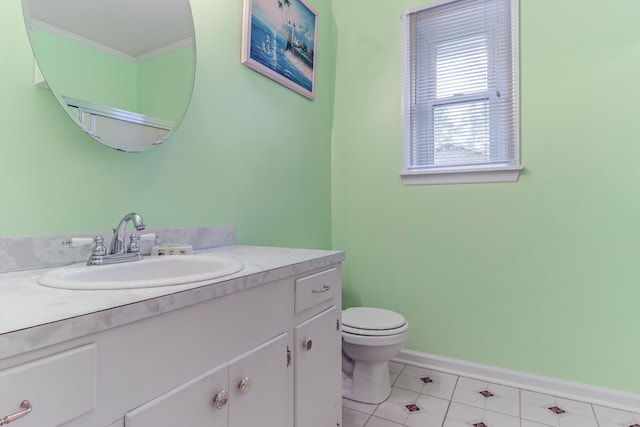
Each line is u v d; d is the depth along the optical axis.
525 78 1.88
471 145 2.04
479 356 1.98
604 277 1.72
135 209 1.17
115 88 1.10
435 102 2.12
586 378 1.75
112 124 1.09
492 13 1.98
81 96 1.01
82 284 0.69
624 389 1.68
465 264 2.02
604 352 1.72
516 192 1.90
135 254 1.04
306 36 2.06
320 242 2.25
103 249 0.97
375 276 2.27
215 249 1.38
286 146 1.92
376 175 2.27
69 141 1.00
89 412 0.54
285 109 1.91
